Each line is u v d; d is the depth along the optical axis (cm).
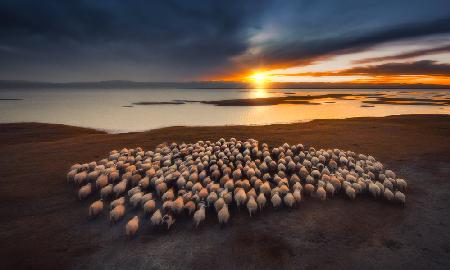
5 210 1104
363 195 1187
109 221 1020
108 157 1861
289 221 988
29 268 780
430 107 6094
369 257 789
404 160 1636
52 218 1044
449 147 1894
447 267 747
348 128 2805
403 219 984
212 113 5178
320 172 1465
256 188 1249
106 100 9325
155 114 5088
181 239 899
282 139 2364
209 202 1089
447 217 993
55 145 2244
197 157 1702
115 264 790
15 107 6694
